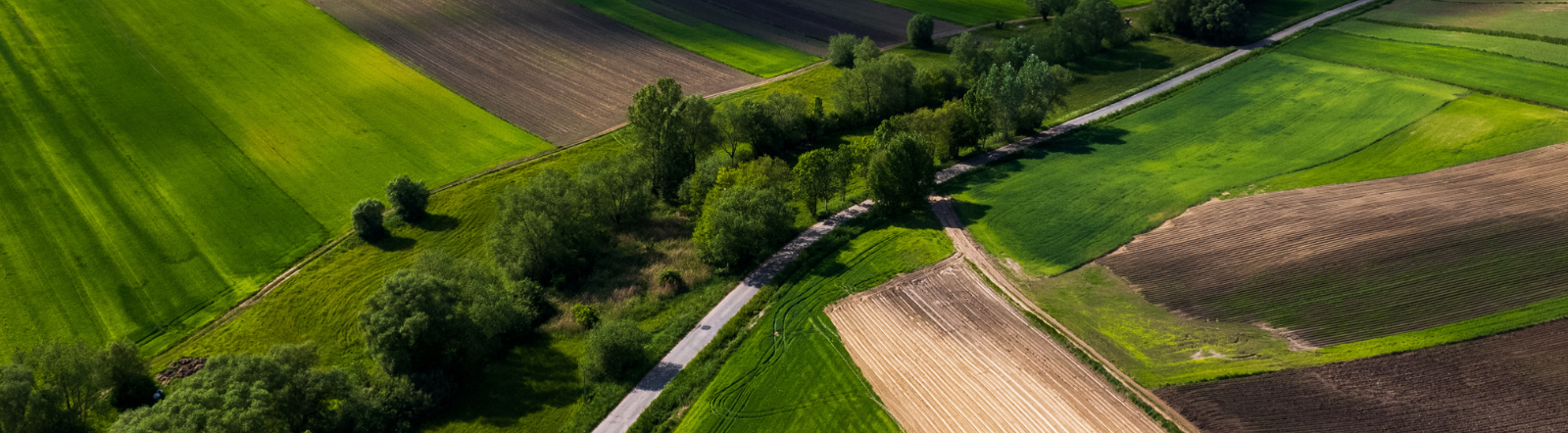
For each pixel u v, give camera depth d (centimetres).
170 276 7256
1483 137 8700
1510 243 6203
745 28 13888
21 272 7200
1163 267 6469
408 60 12012
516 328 6353
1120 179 8319
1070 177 8500
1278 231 6731
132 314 6762
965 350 5747
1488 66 11138
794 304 6481
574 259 7269
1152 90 11425
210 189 8600
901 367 5625
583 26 13562
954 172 8925
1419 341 5256
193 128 9781
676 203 8738
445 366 5875
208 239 7794
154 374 6038
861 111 10950
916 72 11438
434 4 14012
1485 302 5575
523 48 12656
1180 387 5109
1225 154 8944
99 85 10544
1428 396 4806
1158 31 14162
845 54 12444
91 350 6072
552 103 10994
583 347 6266
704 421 5250
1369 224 6694
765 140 9669
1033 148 9531
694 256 7450
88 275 7206
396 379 5609
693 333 6212
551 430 5416
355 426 5256
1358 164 8338
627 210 8181
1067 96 11638
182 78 10900
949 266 6869
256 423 4731
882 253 7181
